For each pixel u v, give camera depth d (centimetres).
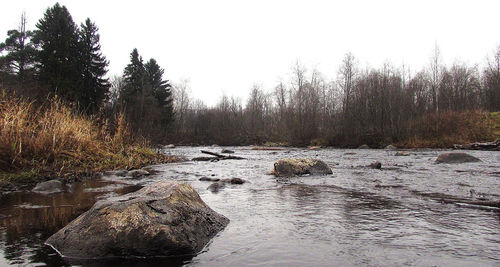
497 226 452
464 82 4953
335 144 3856
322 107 4606
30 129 1076
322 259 333
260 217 512
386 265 315
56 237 375
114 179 994
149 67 6041
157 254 343
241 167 1437
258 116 6097
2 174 878
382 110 3712
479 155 2006
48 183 789
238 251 359
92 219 374
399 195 702
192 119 6400
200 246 370
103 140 1542
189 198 473
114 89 5206
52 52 3219
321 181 941
